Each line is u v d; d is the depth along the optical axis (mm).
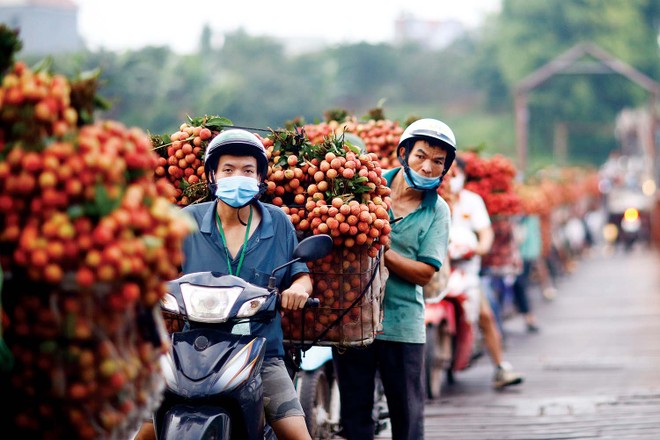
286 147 9008
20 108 5039
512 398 15086
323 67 108062
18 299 5070
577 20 125000
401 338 9445
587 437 12492
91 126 5285
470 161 18375
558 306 28625
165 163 9508
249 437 7059
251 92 89188
